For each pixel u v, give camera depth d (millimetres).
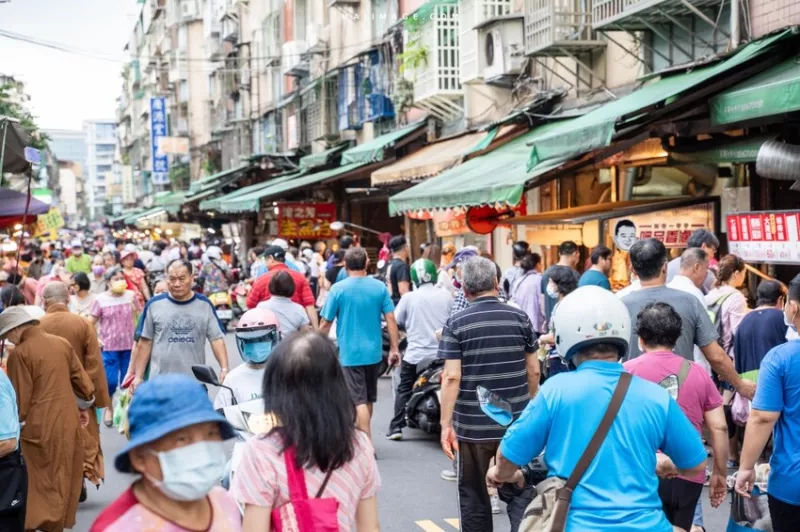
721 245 11836
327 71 31875
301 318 9125
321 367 3477
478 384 5965
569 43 15242
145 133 100250
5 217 11977
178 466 2818
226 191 40812
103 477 8500
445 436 6098
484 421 5941
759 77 9938
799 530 4648
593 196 15914
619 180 14898
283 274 9148
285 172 35750
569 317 3859
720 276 8672
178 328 8500
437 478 8867
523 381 6043
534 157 11555
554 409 3754
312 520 3352
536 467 4461
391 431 10570
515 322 6059
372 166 24422
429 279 10250
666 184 13586
